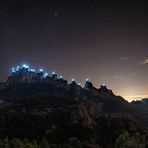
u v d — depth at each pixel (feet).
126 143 577.84
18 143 532.32
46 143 553.23
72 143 595.47
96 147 618.03
